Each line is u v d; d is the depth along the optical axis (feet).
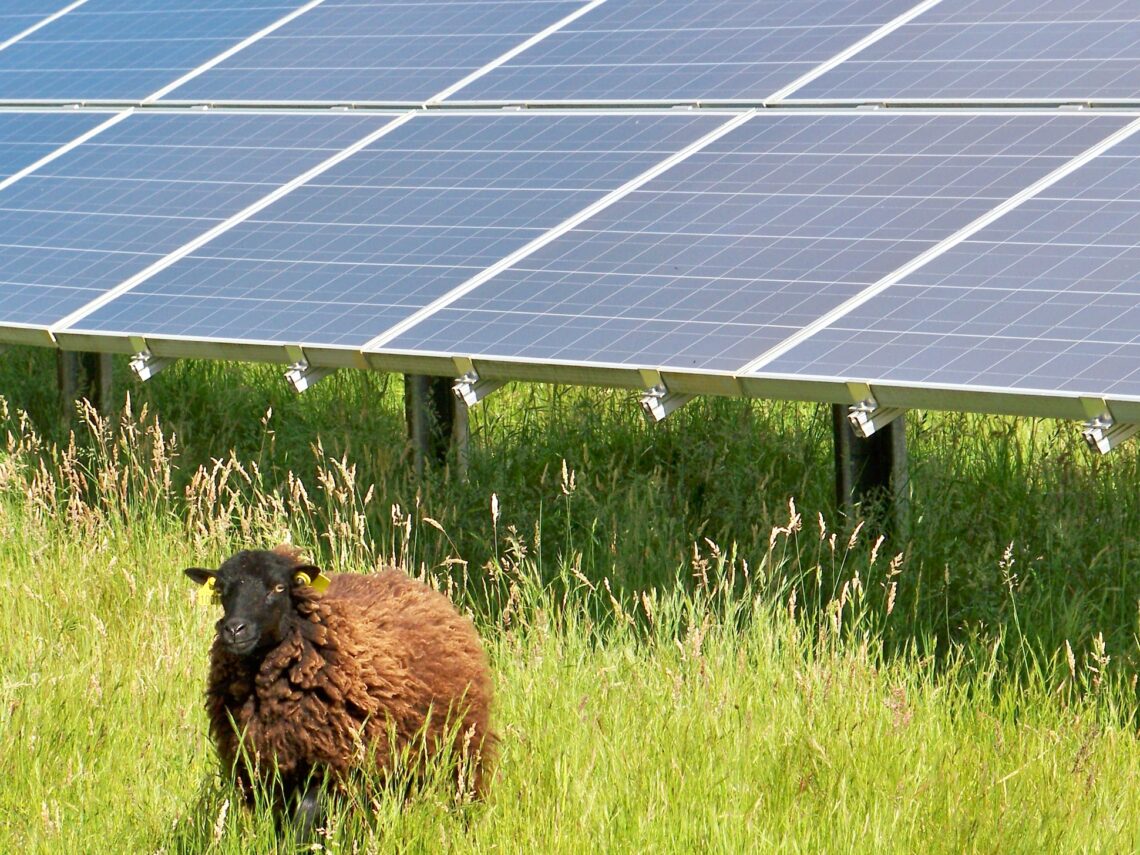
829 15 91.56
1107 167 67.62
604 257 72.38
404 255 77.71
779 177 75.36
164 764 56.24
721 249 70.59
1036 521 75.87
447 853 47.65
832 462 86.22
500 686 60.64
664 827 48.98
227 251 83.05
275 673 48.62
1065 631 64.85
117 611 70.95
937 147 73.92
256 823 49.21
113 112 107.96
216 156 96.07
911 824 49.01
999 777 52.95
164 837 50.31
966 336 58.90
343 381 108.47
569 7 104.22
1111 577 69.77
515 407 103.19
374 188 85.81
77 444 97.45
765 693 59.82
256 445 97.25
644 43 95.30
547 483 86.69
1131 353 54.75
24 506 84.33
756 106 84.17
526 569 75.77
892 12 90.22
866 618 67.92
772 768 53.88
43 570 75.46
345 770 49.21
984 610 66.54
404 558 71.41
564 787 51.26
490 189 82.12
